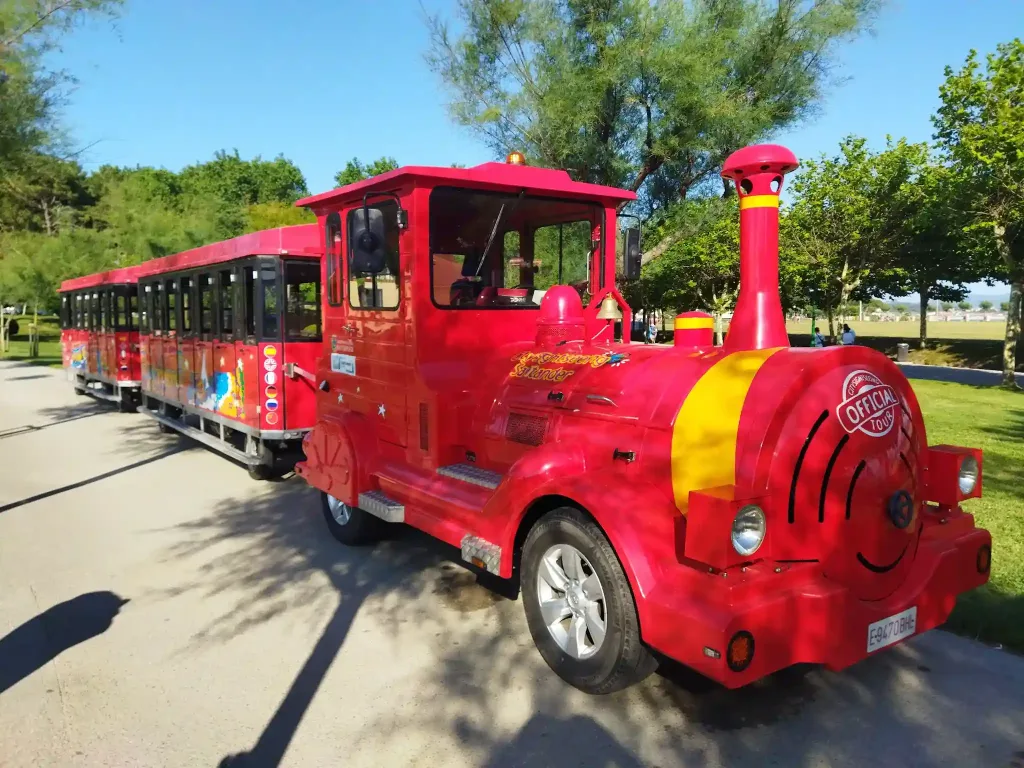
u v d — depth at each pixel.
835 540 2.86
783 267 19.98
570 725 3.18
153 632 4.18
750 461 2.79
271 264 7.30
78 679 3.65
